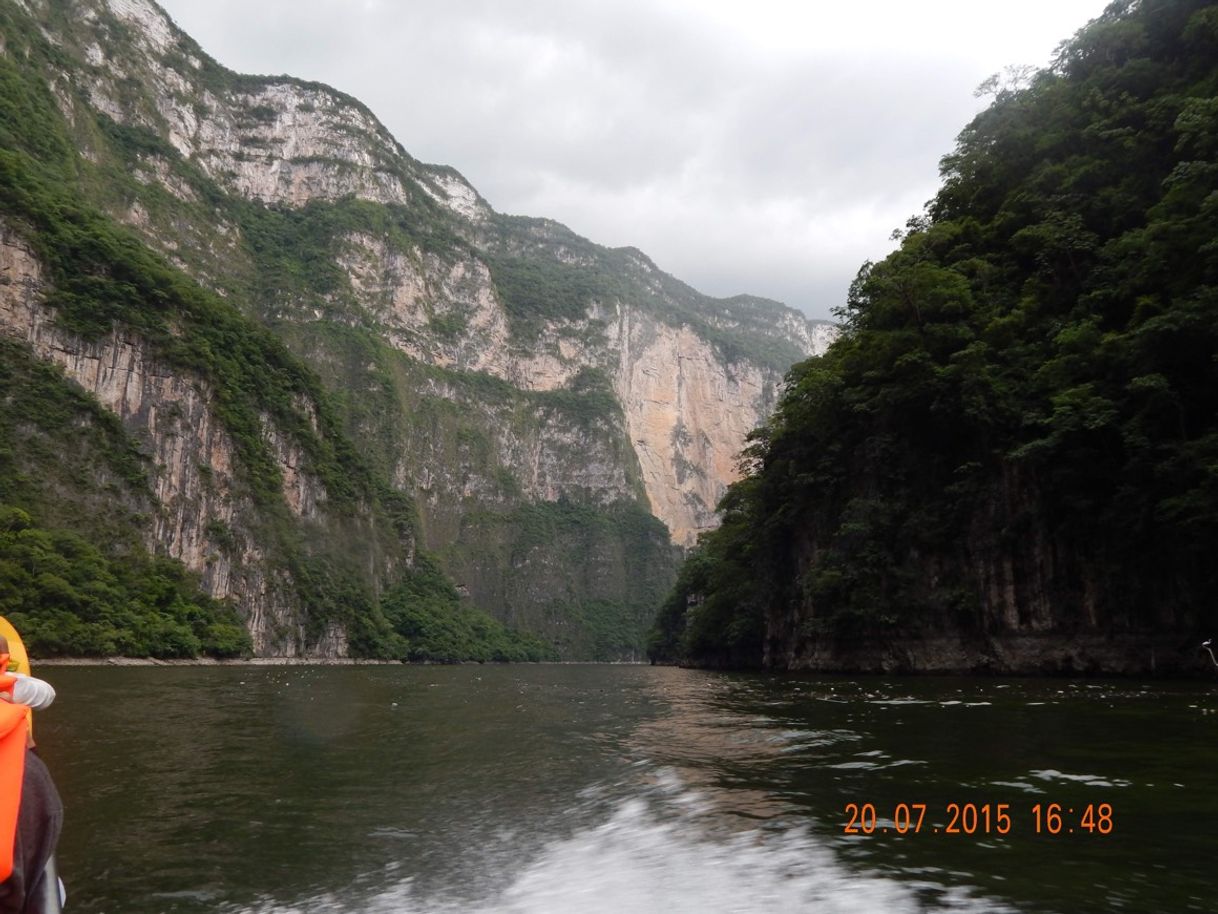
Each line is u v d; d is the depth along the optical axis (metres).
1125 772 9.83
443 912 5.48
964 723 15.81
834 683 34.09
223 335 114.50
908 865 6.07
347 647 115.81
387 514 152.25
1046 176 42.81
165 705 24.73
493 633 164.12
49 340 90.75
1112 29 43.25
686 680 46.38
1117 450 33.44
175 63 188.50
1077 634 34.66
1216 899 5.16
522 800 9.32
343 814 8.68
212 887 6.15
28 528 74.75
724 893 5.60
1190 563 30.83
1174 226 30.52
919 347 41.44
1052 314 39.53
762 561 57.81
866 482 45.47
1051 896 5.25
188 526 97.94
